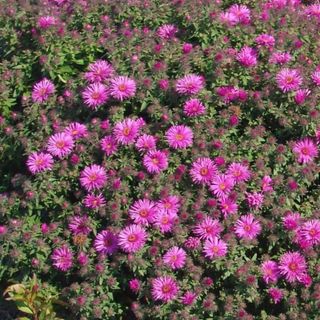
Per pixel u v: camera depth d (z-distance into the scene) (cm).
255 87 95
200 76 93
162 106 92
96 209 86
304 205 88
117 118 92
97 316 82
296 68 94
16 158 98
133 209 84
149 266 82
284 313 81
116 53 98
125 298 86
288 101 91
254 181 86
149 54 97
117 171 89
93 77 95
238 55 95
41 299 85
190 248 82
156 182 86
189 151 88
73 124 92
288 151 88
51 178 90
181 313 79
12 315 98
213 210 84
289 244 84
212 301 80
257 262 84
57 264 85
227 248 82
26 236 87
